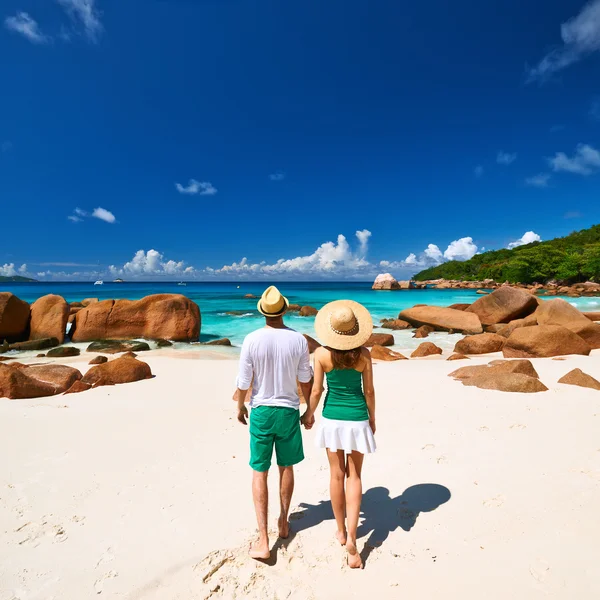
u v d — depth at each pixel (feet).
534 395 21.13
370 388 9.39
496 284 230.27
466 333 60.90
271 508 10.96
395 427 16.94
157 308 52.65
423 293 172.86
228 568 8.60
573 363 31.24
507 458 13.37
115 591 7.93
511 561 8.41
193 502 11.25
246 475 12.91
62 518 10.46
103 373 26.96
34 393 23.32
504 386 22.36
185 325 52.49
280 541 9.50
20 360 38.29
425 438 15.55
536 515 9.95
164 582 8.18
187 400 22.35
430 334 60.70
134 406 21.06
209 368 32.63
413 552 8.91
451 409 19.26
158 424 17.99
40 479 12.62
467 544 9.07
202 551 9.14
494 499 10.80
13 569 8.54
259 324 70.49
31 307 52.06
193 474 12.98
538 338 35.86
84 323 51.67
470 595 7.55
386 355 38.17
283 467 9.56
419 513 10.41
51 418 18.89
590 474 11.92
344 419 9.02
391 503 10.98
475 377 24.26
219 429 17.30
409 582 8.02
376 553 8.96
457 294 163.12
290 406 9.33
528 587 7.65
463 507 10.54
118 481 12.48
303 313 81.71
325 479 12.56
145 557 8.93
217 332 61.57
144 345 45.57
